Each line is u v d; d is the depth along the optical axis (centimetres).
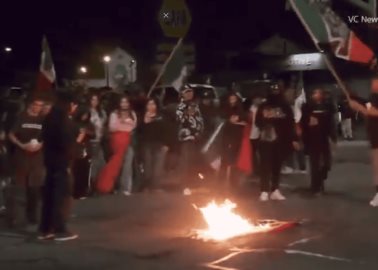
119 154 1146
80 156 1088
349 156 1819
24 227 891
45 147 812
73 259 721
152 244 785
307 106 1133
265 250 748
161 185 1239
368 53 1092
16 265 701
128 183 1170
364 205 1037
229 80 3628
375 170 1038
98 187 1156
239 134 1143
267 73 3234
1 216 976
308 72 2894
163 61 1259
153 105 1183
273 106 1080
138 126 1187
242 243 784
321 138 1127
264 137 1077
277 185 1098
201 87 1864
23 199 1023
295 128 1118
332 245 770
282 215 961
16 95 1061
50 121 807
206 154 1178
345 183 1284
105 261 712
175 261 706
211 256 725
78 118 1078
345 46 1085
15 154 895
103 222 920
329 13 1093
